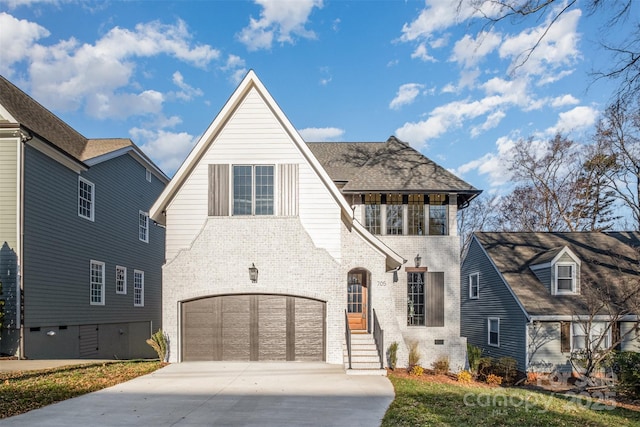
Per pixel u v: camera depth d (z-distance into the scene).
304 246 14.94
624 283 20.34
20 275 14.68
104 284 20.97
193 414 8.30
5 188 14.89
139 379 11.70
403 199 19.14
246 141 15.41
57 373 12.10
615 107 11.61
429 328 18.42
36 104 20.08
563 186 37.88
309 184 15.27
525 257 23.52
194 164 15.34
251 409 8.70
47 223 16.38
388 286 15.64
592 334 19.98
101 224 20.84
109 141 23.27
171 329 14.62
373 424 7.75
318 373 12.72
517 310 20.91
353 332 16.22
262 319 14.81
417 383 11.98
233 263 14.88
